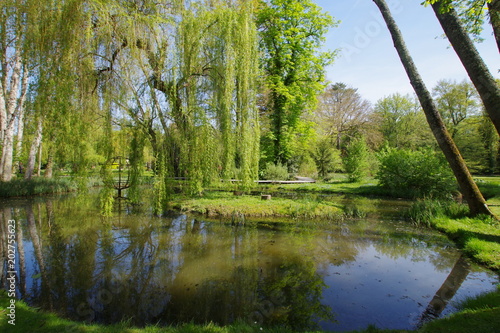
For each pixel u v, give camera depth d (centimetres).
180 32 799
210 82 881
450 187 1159
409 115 3183
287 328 301
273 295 380
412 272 454
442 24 523
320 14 1623
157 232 686
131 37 693
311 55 1681
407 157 1323
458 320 270
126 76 704
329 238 637
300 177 2145
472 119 2519
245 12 896
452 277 434
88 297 373
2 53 1168
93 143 720
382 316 327
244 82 895
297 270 463
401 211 937
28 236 650
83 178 727
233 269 466
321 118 2831
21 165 2156
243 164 935
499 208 806
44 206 1014
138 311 340
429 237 643
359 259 513
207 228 722
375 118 3019
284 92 1628
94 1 633
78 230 702
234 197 1062
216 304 358
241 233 677
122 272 455
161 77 803
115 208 970
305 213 850
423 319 318
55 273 449
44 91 620
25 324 278
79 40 623
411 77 718
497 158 2377
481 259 488
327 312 336
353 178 1862
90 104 675
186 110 830
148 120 770
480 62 470
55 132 646
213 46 847
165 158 815
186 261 501
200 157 845
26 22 646
